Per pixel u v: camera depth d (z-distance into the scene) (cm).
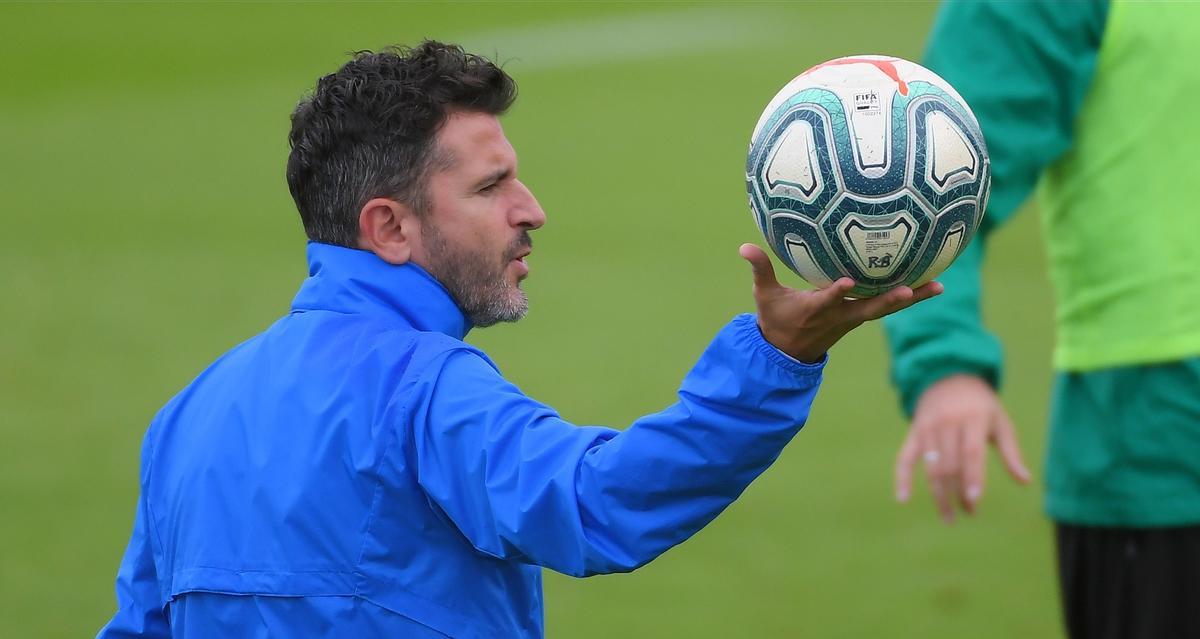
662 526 775
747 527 2528
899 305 765
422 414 824
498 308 931
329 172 915
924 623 2092
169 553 920
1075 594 1331
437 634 843
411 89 902
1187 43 1221
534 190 6097
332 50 11181
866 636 2041
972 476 1170
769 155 848
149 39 11488
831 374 3478
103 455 2900
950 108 842
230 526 872
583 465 779
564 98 8975
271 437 870
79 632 2075
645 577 2316
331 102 915
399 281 907
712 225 5356
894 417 3111
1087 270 1273
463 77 912
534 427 796
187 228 5300
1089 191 1262
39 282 4447
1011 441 1187
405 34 12294
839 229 825
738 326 779
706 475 771
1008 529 2503
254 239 5103
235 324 3925
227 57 10788
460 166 907
